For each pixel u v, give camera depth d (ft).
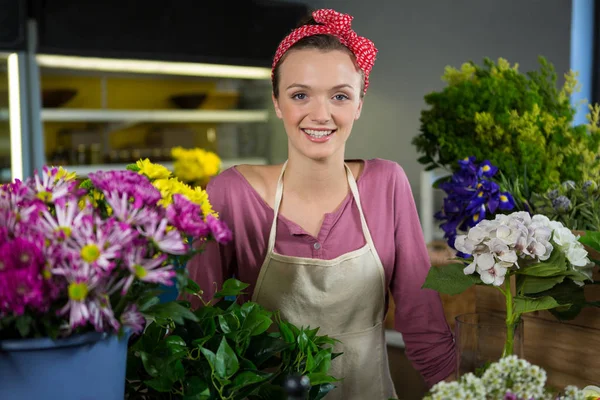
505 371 2.67
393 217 4.43
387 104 17.13
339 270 4.19
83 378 2.45
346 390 4.31
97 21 13.46
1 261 2.24
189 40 14.57
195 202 3.00
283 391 3.11
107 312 2.35
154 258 2.52
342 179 4.26
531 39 14.24
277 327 4.22
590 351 4.00
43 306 2.28
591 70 13.89
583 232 4.09
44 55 13.05
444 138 5.58
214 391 3.04
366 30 17.37
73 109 14.30
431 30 16.05
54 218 2.56
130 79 15.64
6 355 2.34
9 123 12.96
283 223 4.22
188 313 2.64
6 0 12.41
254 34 15.47
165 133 15.67
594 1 13.74
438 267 3.67
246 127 16.87
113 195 2.50
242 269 4.40
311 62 3.82
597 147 5.33
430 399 2.66
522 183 5.07
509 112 5.40
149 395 3.16
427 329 4.41
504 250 3.41
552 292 3.61
